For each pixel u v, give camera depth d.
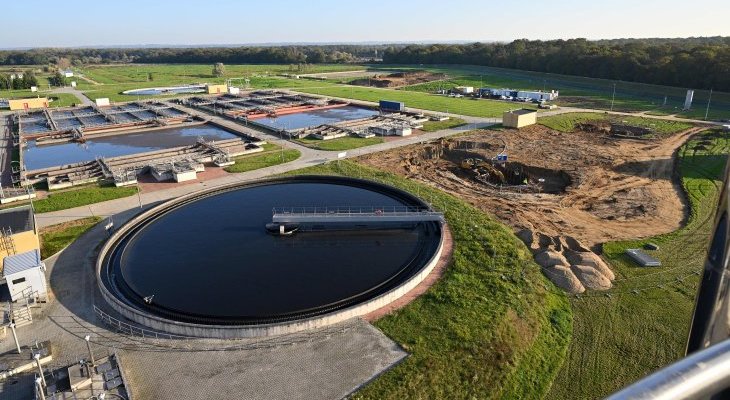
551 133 89.19
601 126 94.50
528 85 166.25
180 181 61.66
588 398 27.06
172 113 113.94
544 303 34.50
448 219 47.00
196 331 29.41
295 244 41.16
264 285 34.72
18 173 66.69
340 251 40.00
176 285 34.75
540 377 28.34
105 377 26.08
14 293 33.03
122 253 39.59
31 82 165.00
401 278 35.97
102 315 31.80
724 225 7.98
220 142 78.56
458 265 37.91
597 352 30.44
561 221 49.66
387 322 30.80
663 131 89.19
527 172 68.19
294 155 73.44
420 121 97.12
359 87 166.25
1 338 29.95
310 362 27.31
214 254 39.28
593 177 63.88
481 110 112.62
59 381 25.95
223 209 48.66
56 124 100.94
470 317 31.23
